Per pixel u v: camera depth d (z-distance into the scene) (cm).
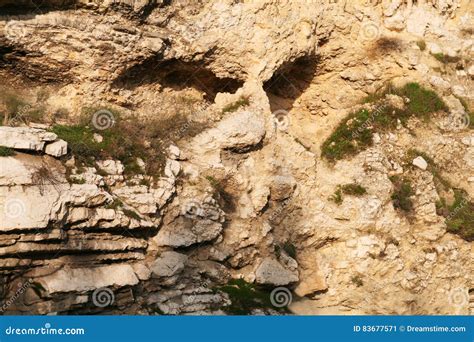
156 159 1202
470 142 1565
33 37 1208
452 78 1645
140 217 1118
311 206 1373
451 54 1670
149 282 1115
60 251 1028
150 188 1166
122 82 1314
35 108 1191
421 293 1380
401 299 1353
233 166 1294
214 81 1447
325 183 1411
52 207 1007
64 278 1020
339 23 1544
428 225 1428
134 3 1270
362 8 1587
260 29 1413
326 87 1590
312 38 1487
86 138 1155
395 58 1590
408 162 1478
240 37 1396
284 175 1345
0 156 1007
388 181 1421
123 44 1269
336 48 1561
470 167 1545
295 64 1524
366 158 1442
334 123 1532
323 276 1330
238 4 1402
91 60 1260
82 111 1225
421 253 1401
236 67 1417
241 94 1380
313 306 1309
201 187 1225
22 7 1202
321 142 1513
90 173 1095
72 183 1062
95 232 1070
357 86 1582
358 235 1366
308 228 1349
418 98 1564
